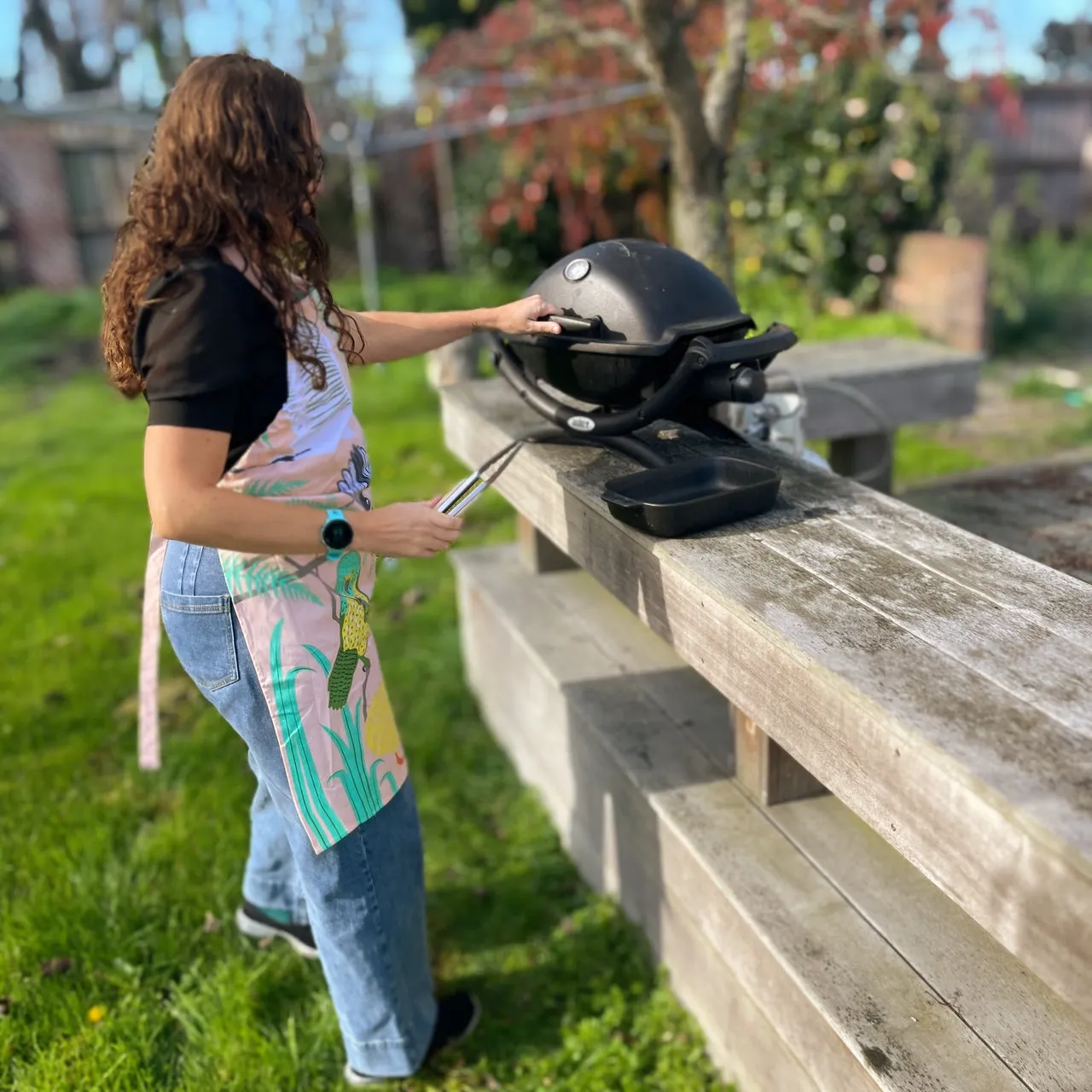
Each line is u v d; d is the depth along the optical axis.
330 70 7.97
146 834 2.55
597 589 2.82
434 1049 1.96
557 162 7.34
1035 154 9.08
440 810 2.66
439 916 2.33
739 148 7.04
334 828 1.58
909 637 1.21
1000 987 1.45
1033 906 0.92
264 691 1.51
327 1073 1.94
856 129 6.83
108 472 5.35
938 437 5.15
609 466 1.85
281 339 1.34
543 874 2.44
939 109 6.64
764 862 1.73
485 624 2.93
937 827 1.03
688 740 2.10
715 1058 1.89
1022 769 0.97
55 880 2.36
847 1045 1.39
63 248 10.30
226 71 1.30
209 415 1.29
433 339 1.85
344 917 1.69
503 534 4.32
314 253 1.42
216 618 1.50
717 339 1.68
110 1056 1.93
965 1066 1.33
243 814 2.60
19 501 4.97
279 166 1.32
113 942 2.20
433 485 4.86
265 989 2.10
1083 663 1.14
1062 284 7.69
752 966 1.65
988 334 6.48
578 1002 2.06
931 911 1.60
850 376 2.88
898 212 6.90
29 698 3.21
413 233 10.83
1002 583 1.34
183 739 2.94
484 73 6.67
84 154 10.16
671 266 1.74
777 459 1.85
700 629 1.43
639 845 2.07
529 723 2.66
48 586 4.04
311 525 1.37
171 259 1.31
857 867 1.71
